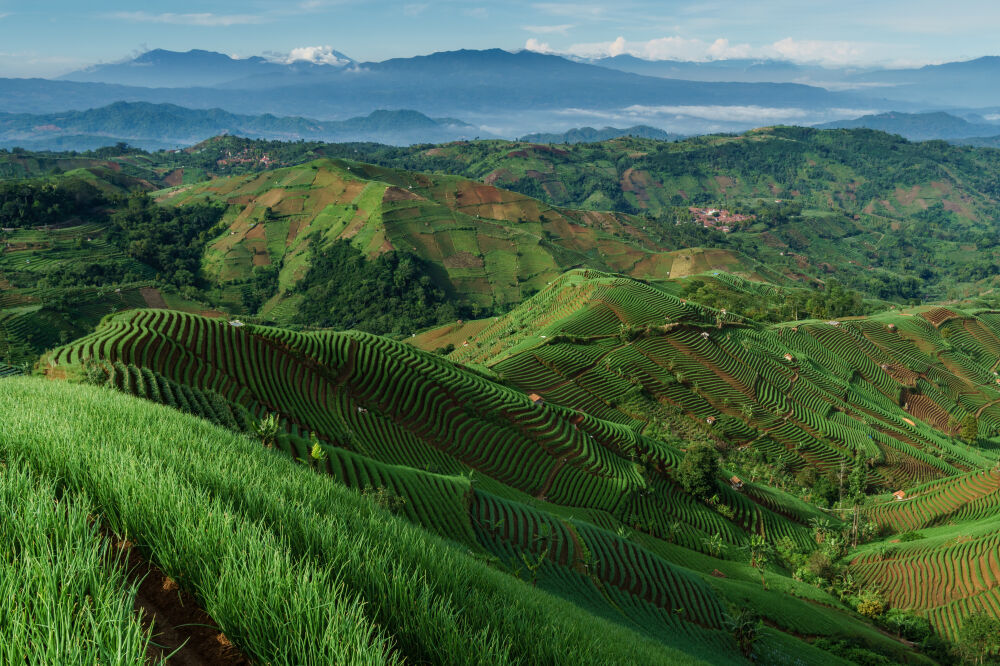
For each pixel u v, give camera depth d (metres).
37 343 186.88
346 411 93.25
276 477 9.41
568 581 56.66
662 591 64.38
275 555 4.92
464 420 106.38
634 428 142.50
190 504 5.93
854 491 136.25
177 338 87.56
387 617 5.48
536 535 63.47
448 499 60.44
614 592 59.06
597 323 185.50
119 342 77.38
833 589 91.00
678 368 171.38
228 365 87.81
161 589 5.33
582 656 6.41
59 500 5.54
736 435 153.75
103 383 59.03
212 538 5.38
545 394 148.62
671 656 22.81
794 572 97.00
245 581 4.69
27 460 6.97
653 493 108.06
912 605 90.75
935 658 73.19
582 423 122.19
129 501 6.00
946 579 92.88
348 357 106.81
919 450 164.75
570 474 104.31
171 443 10.12
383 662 4.04
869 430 168.50
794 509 120.88
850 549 112.44
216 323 96.38
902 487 147.62
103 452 7.41
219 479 7.66
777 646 60.28
